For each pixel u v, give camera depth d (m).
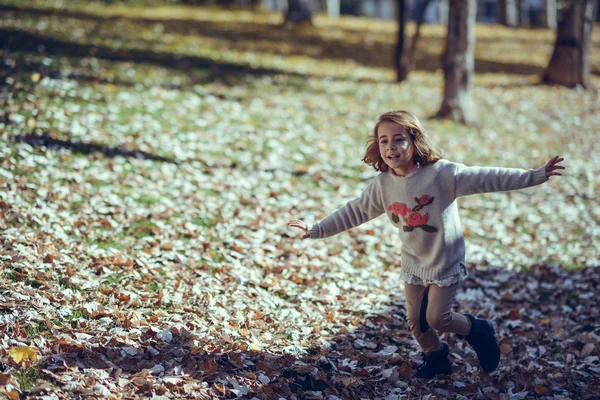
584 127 13.55
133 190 6.96
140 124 8.98
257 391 3.96
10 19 14.23
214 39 16.33
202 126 9.57
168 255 5.70
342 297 5.64
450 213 4.00
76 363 3.81
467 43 12.62
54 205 6.13
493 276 6.74
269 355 4.39
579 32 16.84
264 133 9.90
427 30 24.02
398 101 13.61
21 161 6.91
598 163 11.41
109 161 7.52
